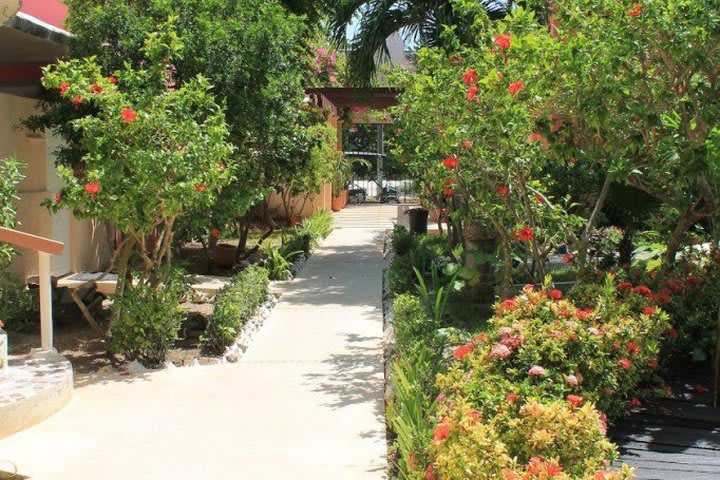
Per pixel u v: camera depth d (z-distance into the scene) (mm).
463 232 11406
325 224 19188
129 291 7879
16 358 7629
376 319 9867
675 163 5801
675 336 5598
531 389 4176
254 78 9766
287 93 11070
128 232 7879
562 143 6227
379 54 14156
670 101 5875
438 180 7992
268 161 11945
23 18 9281
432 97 7113
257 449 5531
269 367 7703
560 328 4766
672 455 4387
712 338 5941
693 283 6301
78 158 9562
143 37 9008
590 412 3664
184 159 7434
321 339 8867
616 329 4887
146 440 5727
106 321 9539
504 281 8125
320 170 17078
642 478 4047
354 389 6934
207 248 13953
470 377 4555
